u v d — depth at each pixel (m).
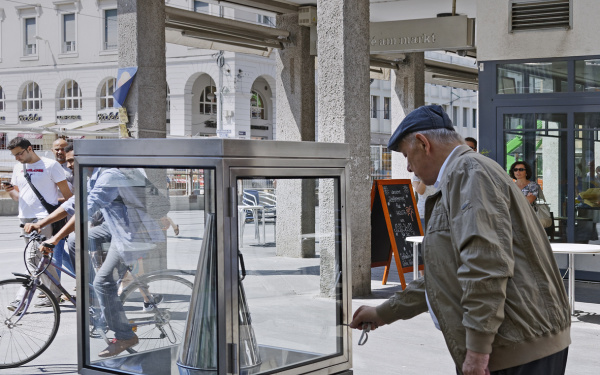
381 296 8.41
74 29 49.28
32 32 50.75
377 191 9.32
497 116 9.91
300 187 3.12
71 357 5.92
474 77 18.94
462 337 2.55
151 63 8.59
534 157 9.77
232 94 43.38
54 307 5.83
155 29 8.62
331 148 3.24
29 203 8.16
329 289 3.26
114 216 3.20
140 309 3.15
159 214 3.04
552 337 2.58
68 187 8.26
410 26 11.64
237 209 2.90
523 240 2.56
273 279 3.04
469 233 2.45
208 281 2.92
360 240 8.33
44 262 5.88
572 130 9.55
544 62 9.64
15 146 8.09
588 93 9.44
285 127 12.09
